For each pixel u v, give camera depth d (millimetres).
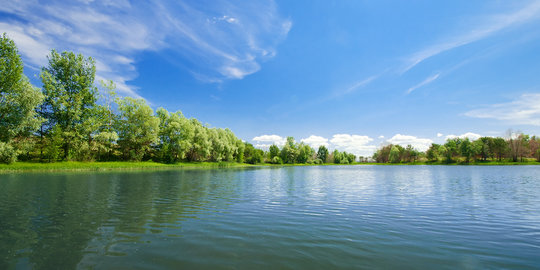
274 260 6242
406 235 8312
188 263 6043
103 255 6508
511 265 6020
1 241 7578
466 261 6246
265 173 47562
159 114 75375
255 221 10055
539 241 7797
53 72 50156
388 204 13977
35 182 24625
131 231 8641
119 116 62562
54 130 46250
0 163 39500
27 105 37500
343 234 8383
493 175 41281
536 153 112688
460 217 10914
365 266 5922
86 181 26297
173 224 9547
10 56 37062
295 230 8820
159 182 26109
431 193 18656
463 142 117812
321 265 5965
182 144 71188
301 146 143750
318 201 14898
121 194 17359
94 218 10438
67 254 6566
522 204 14031
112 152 61188
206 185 23484
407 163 144500
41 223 9625
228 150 90875
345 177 37000
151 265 5922
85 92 51750
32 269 5664
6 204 13492
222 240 7734
